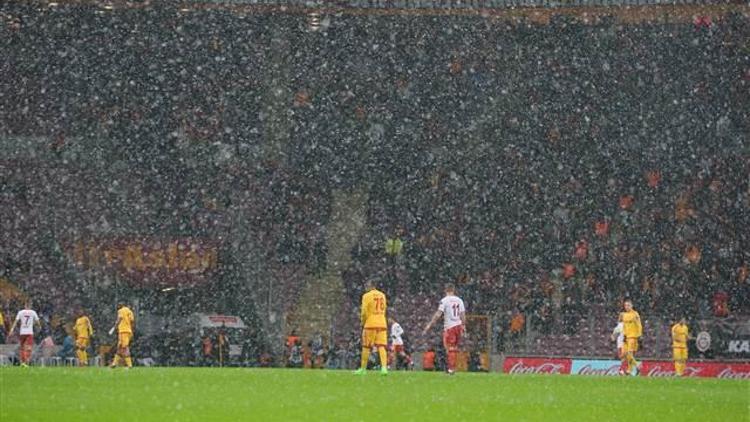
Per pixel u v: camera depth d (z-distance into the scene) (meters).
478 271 109.00
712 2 106.44
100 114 115.44
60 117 114.62
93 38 116.31
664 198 115.06
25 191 110.56
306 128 117.69
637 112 120.38
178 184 113.75
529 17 112.69
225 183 114.25
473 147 118.44
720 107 117.94
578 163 117.56
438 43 120.00
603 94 120.88
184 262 109.12
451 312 57.50
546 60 120.31
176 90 117.19
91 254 108.44
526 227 113.06
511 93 119.94
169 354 99.88
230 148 116.00
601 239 111.56
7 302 101.62
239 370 58.78
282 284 108.06
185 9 110.44
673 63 119.00
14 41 114.94
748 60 116.94
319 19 115.88
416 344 104.25
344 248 111.44
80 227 109.75
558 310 104.06
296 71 118.81
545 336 101.94
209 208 112.56
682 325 76.81
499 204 115.38
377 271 109.19
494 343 99.50
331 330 102.88
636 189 115.94
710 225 112.12
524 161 117.69
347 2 108.88
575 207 114.81
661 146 117.56
